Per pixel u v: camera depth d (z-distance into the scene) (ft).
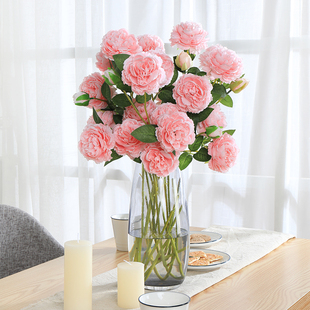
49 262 3.85
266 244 4.22
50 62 8.12
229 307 2.79
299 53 6.56
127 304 2.78
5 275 4.49
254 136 6.84
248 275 3.41
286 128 6.63
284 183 6.70
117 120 3.11
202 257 3.63
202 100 2.80
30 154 8.46
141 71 2.67
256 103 6.80
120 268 2.80
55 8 8.04
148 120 2.92
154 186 3.02
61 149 8.16
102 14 7.67
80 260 2.65
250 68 6.89
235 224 7.06
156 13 7.47
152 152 2.80
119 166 7.82
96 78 3.08
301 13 6.48
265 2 6.68
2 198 8.84
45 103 8.15
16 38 8.47
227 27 6.95
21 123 8.60
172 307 2.35
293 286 3.17
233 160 2.95
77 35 7.76
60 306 2.81
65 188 8.27
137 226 3.06
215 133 2.95
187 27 3.02
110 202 7.90
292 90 6.67
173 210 3.04
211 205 7.18
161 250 3.02
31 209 8.69
